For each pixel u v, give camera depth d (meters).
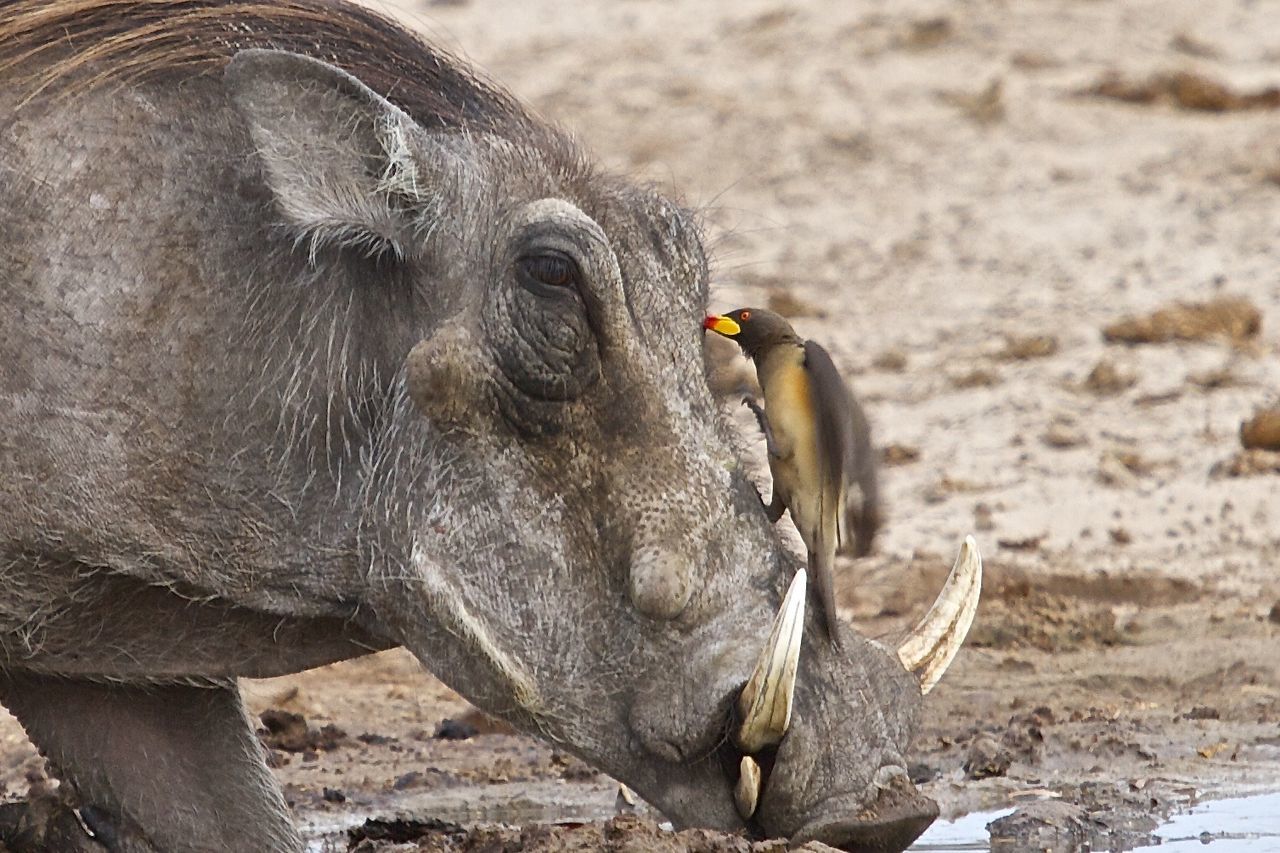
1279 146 43.16
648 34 56.06
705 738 10.91
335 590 11.72
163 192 11.52
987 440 27.84
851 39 52.66
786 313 35.16
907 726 11.17
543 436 11.24
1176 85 47.06
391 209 11.50
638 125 47.66
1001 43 51.56
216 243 11.54
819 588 11.20
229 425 11.54
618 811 15.45
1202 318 31.72
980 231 39.81
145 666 11.96
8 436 11.34
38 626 11.66
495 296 11.30
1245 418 27.86
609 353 11.16
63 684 12.33
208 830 12.46
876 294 36.38
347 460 11.69
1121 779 16.05
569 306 11.13
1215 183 41.22
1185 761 16.61
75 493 11.38
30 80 11.62
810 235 40.50
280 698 19.20
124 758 12.38
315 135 11.37
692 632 11.05
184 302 11.46
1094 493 25.50
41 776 16.47
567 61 54.19
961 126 46.38
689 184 43.97
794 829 10.80
